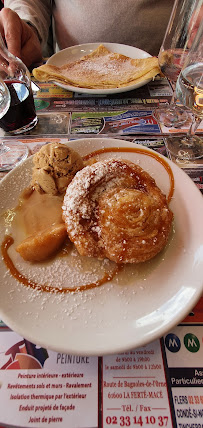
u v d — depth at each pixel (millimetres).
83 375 182
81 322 199
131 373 183
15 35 444
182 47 372
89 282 227
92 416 166
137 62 445
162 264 232
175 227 253
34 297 216
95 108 407
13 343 198
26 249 236
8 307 205
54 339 185
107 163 273
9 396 173
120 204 239
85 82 407
